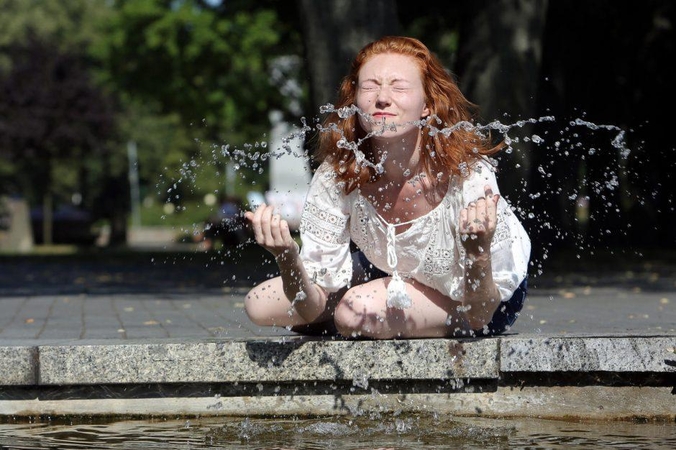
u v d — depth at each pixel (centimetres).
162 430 580
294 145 642
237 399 625
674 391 636
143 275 2145
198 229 588
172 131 7681
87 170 7131
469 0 1995
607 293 1409
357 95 579
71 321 993
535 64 1966
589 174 1905
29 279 2028
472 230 538
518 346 614
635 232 3588
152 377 612
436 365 611
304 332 657
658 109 3141
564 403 630
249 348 611
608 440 554
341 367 611
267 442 543
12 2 6731
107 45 4888
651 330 728
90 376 611
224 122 4906
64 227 6775
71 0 6912
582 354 618
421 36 3581
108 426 595
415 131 573
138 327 910
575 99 2875
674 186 3278
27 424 602
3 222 6625
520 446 534
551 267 2269
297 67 4731
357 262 649
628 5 2828
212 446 533
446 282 598
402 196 586
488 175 582
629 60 2975
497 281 589
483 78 1953
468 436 561
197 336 739
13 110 5422
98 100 5494
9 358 611
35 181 6681
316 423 592
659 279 1798
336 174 593
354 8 1638
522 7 1953
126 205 7550
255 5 4322
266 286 620
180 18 4600
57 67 5541
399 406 627
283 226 545
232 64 4681
